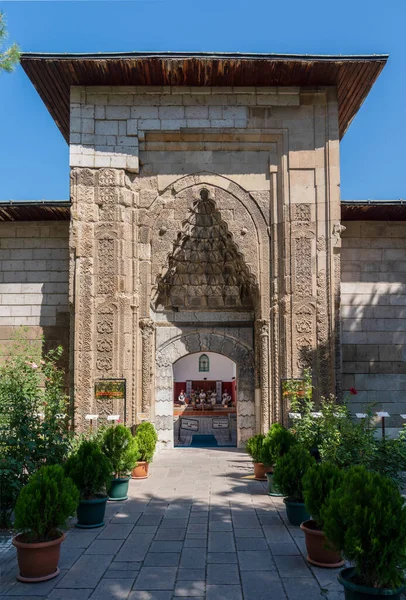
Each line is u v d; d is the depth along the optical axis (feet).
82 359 40.91
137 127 42.93
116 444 30.17
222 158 43.80
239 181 43.52
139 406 42.47
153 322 43.52
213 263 47.50
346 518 15.48
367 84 42.68
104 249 41.96
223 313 48.21
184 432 68.90
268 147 43.70
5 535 23.12
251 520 25.66
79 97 42.86
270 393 42.16
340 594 17.17
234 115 43.14
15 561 20.31
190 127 42.91
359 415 33.37
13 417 25.73
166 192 43.52
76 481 24.59
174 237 43.24
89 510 24.45
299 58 39.42
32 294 46.83
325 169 42.91
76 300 41.42
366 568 14.99
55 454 26.66
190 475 36.65
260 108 43.37
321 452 28.60
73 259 41.81
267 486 33.09
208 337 48.03
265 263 43.06
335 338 41.37
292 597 16.98
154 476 36.37
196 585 17.98
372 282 46.32
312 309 41.75
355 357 45.44
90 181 42.39
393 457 27.84
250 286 45.11
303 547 21.70
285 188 42.86
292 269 42.14
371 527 14.82
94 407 40.47
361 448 27.63
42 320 46.47
